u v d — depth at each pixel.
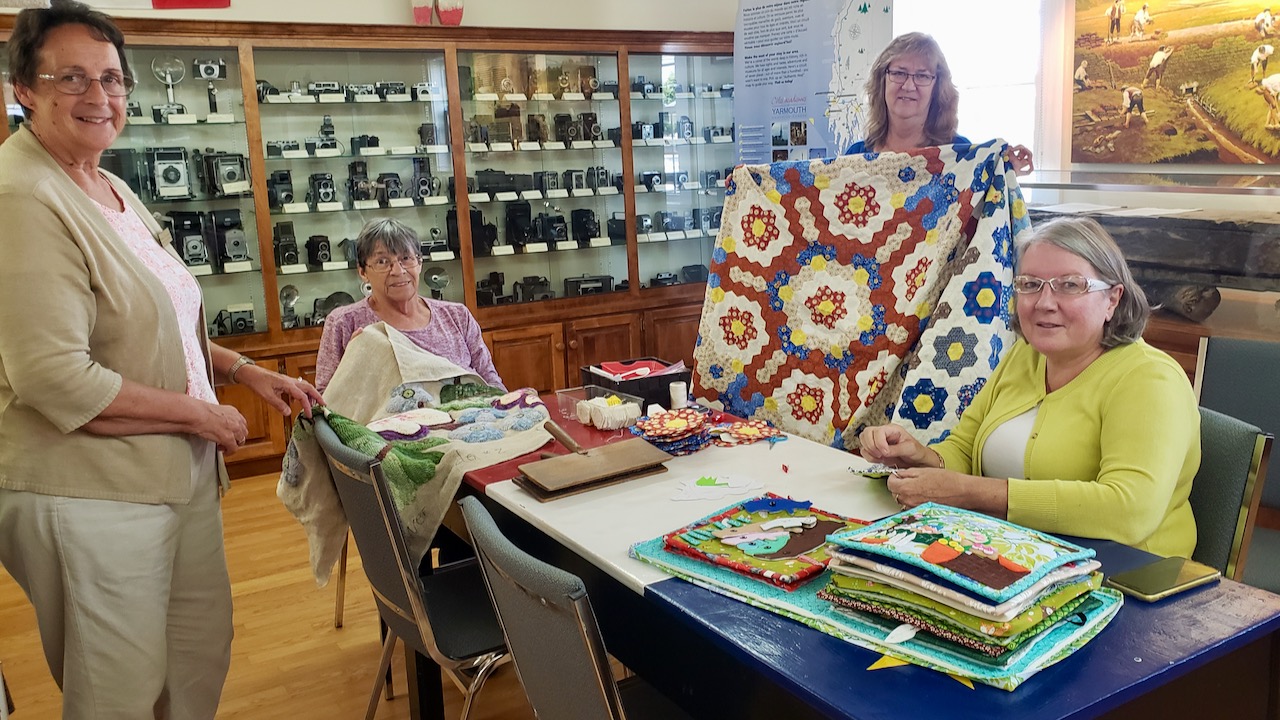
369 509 1.81
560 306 5.11
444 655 1.84
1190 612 1.25
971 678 1.11
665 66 5.32
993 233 2.15
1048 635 1.17
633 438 2.10
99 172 1.91
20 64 1.70
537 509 1.78
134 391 1.75
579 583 1.13
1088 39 4.17
